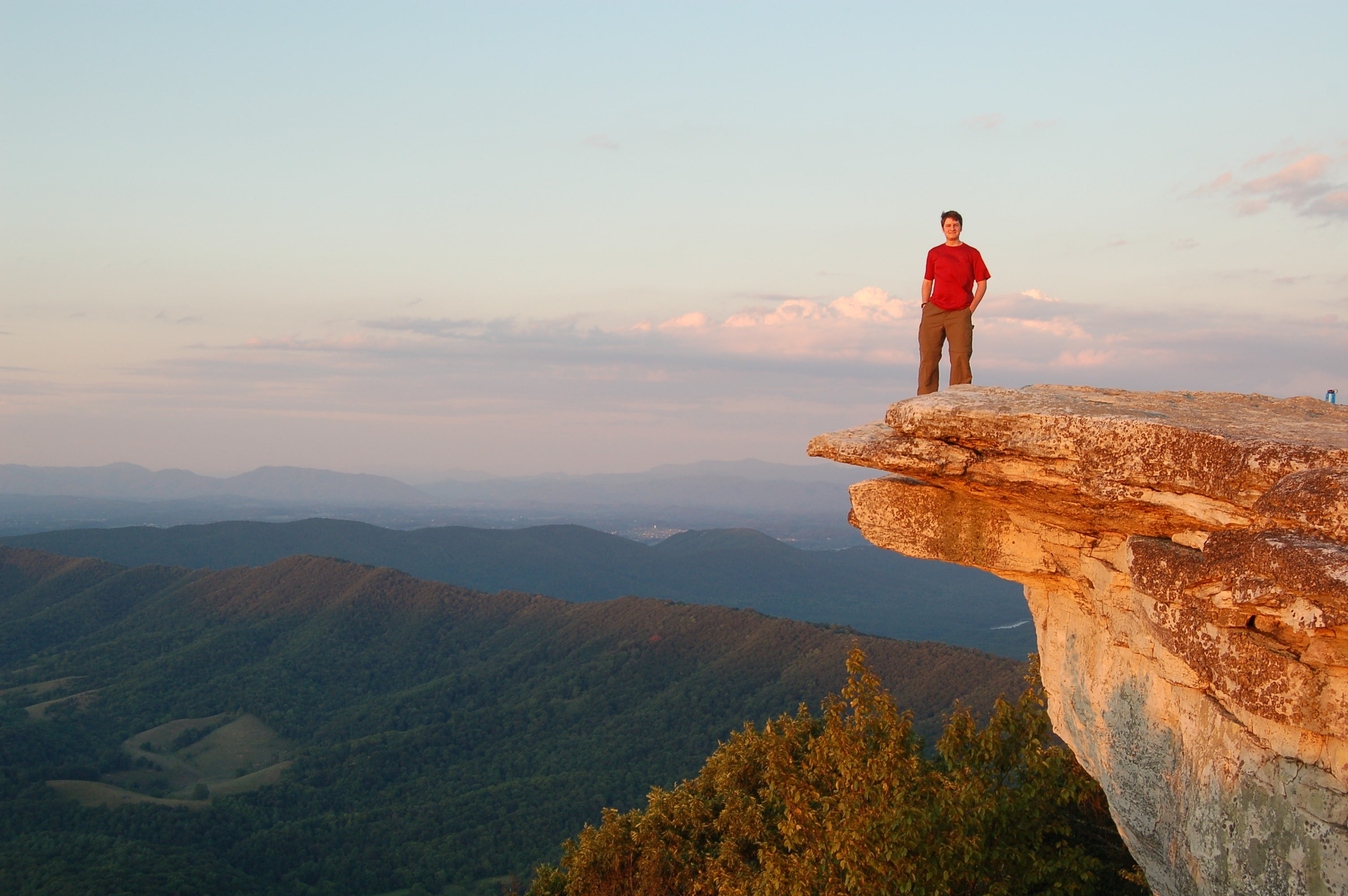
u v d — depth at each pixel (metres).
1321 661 8.09
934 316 15.09
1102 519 11.27
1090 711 13.37
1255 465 8.98
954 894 16.06
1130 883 16.92
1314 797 8.52
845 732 19.14
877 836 15.76
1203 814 10.27
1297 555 7.77
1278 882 8.93
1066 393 11.67
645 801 132.50
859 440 11.99
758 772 27.55
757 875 21.92
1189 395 11.66
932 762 20.73
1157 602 9.98
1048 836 17.81
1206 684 10.23
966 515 13.51
